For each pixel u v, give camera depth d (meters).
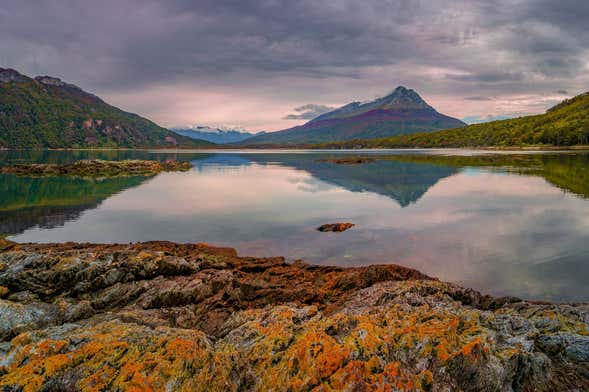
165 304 15.31
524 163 83.81
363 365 7.93
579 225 29.22
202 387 7.82
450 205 38.62
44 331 9.89
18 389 7.33
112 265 17.05
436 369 8.30
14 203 42.72
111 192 51.09
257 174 76.38
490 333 9.86
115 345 8.45
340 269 19.52
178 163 98.81
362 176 68.50
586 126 144.38
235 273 19.14
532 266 20.80
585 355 9.95
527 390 8.70
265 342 9.38
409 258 22.58
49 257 16.91
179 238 28.02
